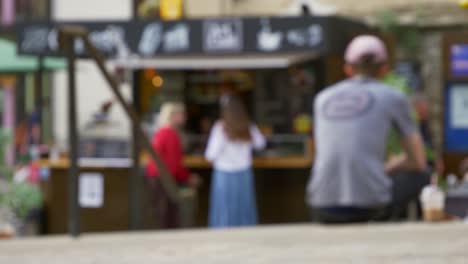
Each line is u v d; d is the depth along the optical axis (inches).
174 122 377.1
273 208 456.1
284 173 454.3
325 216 193.3
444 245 123.2
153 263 114.7
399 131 193.3
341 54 467.8
